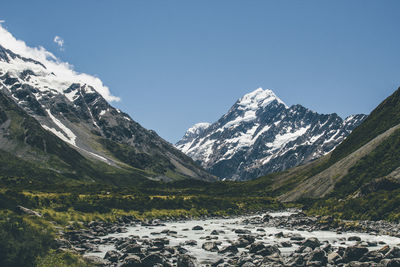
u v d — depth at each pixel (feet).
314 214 306.14
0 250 88.07
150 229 223.92
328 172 477.36
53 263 94.43
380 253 115.65
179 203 364.17
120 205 299.38
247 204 472.44
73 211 238.27
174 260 123.13
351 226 210.59
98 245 150.71
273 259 118.01
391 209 236.84
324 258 116.88
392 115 514.68
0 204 173.58
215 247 148.56
